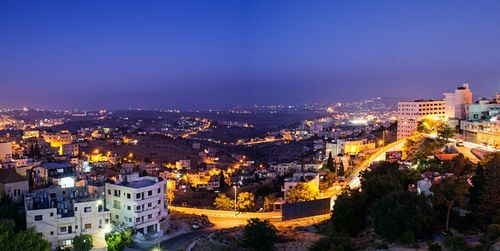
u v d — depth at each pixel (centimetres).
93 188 15488
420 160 17125
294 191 19538
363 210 12569
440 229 10731
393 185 12744
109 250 12875
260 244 11519
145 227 14650
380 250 9881
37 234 11706
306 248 11562
